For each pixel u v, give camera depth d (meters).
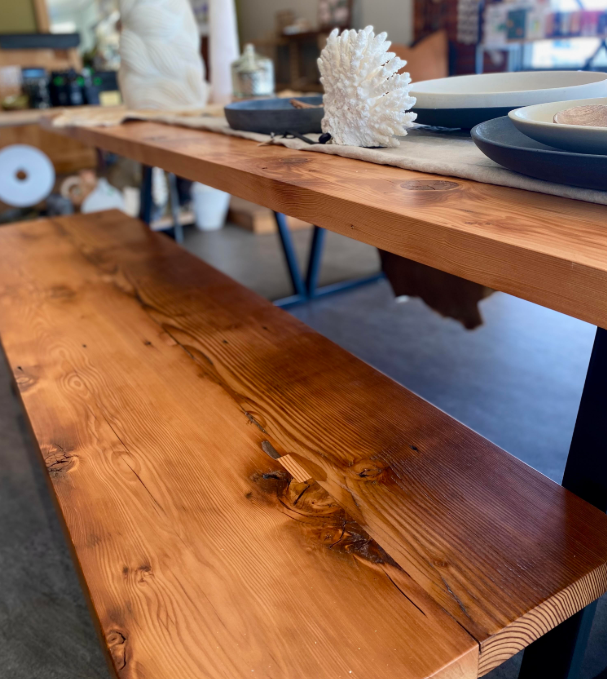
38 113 3.53
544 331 2.04
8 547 1.27
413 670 0.44
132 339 1.05
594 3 2.95
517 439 1.46
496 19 3.35
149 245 1.64
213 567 0.54
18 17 4.19
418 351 1.95
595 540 0.57
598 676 0.85
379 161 0.81
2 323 1.16
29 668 1.00
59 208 3.57
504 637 0.48
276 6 5.46
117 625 0.49
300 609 0.50
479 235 0.47
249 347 0.99
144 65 1.88
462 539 0.57
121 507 0.63
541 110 0.72
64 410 0.83
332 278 2.68
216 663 0.45
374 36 0.85
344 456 0.70
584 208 0.55
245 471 0.68
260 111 1.12
